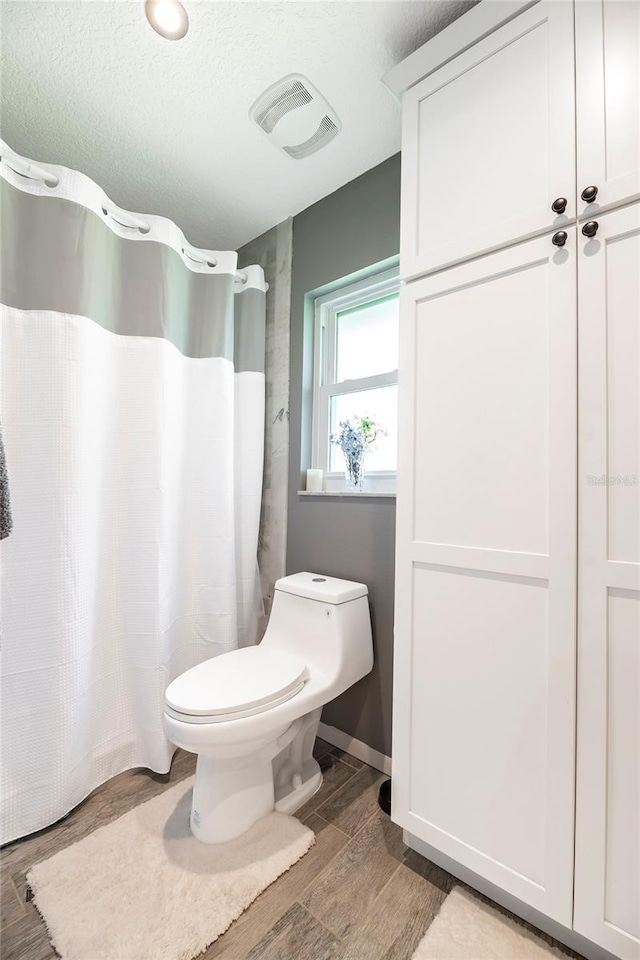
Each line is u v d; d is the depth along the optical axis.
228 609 1.71
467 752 0.98
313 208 1.82
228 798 1.17
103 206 1.39
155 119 1.38
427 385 1.08
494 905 0.99
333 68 1.21
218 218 1.91
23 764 1.18
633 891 0.77
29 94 1.28
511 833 0.91
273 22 1.08
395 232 1.53
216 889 1.01
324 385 1.89
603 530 0.82
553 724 0.86
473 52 1.01
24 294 1.22
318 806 1.31
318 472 1.78
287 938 0.91
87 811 1.27
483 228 0.99
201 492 1.73
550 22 0.90
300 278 1.87
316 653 1.40
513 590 0.93
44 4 1.03
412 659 1.08
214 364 1.74
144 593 1.48
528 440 0.91
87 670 1.33
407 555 1.10
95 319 1.35
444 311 1.06
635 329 0.80
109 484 1.45
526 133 0.93
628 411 0.80
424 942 0.90
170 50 1.15
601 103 0.84
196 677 1.22
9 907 0.97
